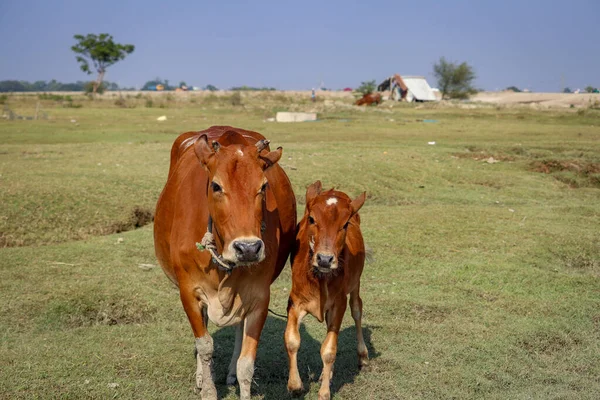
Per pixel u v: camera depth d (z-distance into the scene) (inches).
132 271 343.3
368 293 323.9
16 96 3080.7
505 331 277.6
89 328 270.5
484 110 1967.3
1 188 464.4
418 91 3034.0
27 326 269.7
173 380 225.1
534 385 230.5
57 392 208.4
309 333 275.4
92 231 425.7
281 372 238.8
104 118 1445.6
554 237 426.0
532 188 618.2
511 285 337.7
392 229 433.4
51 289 306.3
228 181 172.1
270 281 203.5
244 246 166.4
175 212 208.8
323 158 673.6
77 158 656.4
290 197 238.1
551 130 1171.3
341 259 211.0
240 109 1905.8
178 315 289.3
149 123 1293.1
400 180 621.0
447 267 363.3
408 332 275.9
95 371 225.6
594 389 227.1
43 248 378.9
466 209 508.7
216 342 269.1
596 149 816.9
